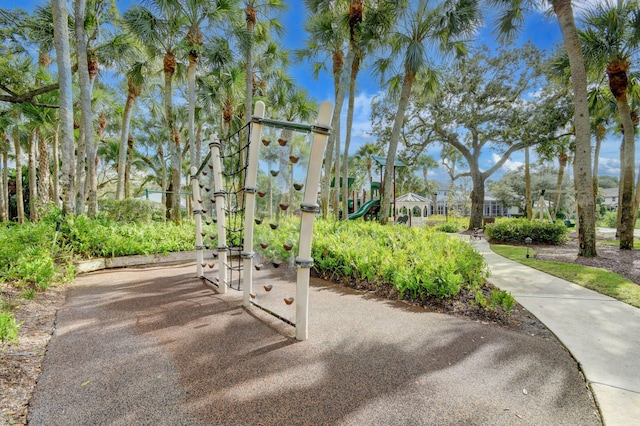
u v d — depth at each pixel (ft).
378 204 44.57
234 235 18.84
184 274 16.29
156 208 29.07
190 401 5.58
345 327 9.16
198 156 59.52
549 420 5.24
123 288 13.33
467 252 15.37
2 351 7.09
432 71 31.68
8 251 13.38
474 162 50.52
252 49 32.35
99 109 46.80
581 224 22.57
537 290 13.56
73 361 6.95
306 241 8.23
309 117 47.98
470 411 5.42
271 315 9.98
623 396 5.89
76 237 17.76
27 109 31.60
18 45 29.04
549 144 44.65
